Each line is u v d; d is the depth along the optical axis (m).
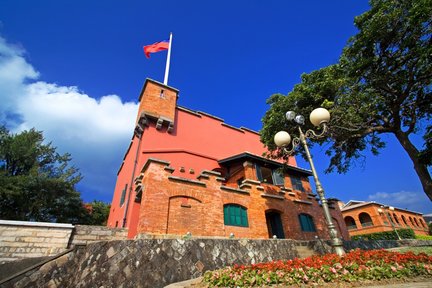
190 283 5.75
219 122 20.64
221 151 18.83
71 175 23.11
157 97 16.75
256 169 16.52
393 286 4.14
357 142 14.15
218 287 4.95
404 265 5.15
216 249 8.70
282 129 13.12
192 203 11.16
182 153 16.00
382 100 10.83
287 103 12.38
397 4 9.52
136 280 6.83
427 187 10.23
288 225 14.34
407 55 9.70
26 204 19.36
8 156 22.27
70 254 8.20
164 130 16.20
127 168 17.09
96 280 6.97
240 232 11.95
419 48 9.00
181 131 17.19
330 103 10.69
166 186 10.69
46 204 20.36
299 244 12.05
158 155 14.78
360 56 10.92
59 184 21.22
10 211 19.00
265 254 9.74
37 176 20.41
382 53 10.46
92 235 9.80
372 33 9.92
